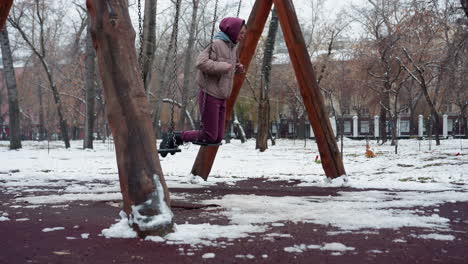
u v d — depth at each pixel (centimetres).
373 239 355
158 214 364
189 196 662
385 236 367
